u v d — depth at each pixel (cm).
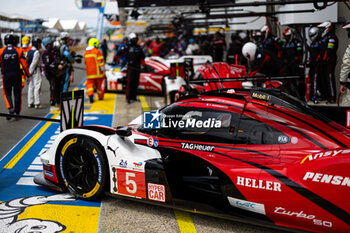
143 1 933
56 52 1006
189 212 376
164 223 351
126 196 380
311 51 897
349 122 379
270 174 314
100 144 385
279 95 360
